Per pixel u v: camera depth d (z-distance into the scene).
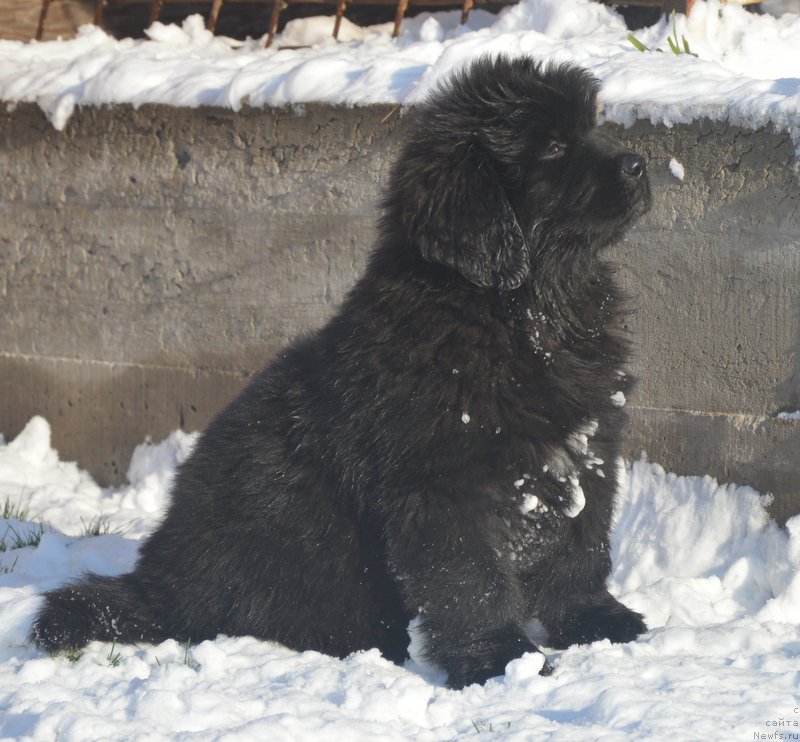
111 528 9.38
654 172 7.69
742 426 7.49
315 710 5.18
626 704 5.04
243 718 5.13
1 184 11.19
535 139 6.18
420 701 5.29
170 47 11.57
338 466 6.21
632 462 8.01
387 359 6.00
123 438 10.80
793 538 7.07
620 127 7.78
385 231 6.44
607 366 6.33
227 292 9.95
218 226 9.90
